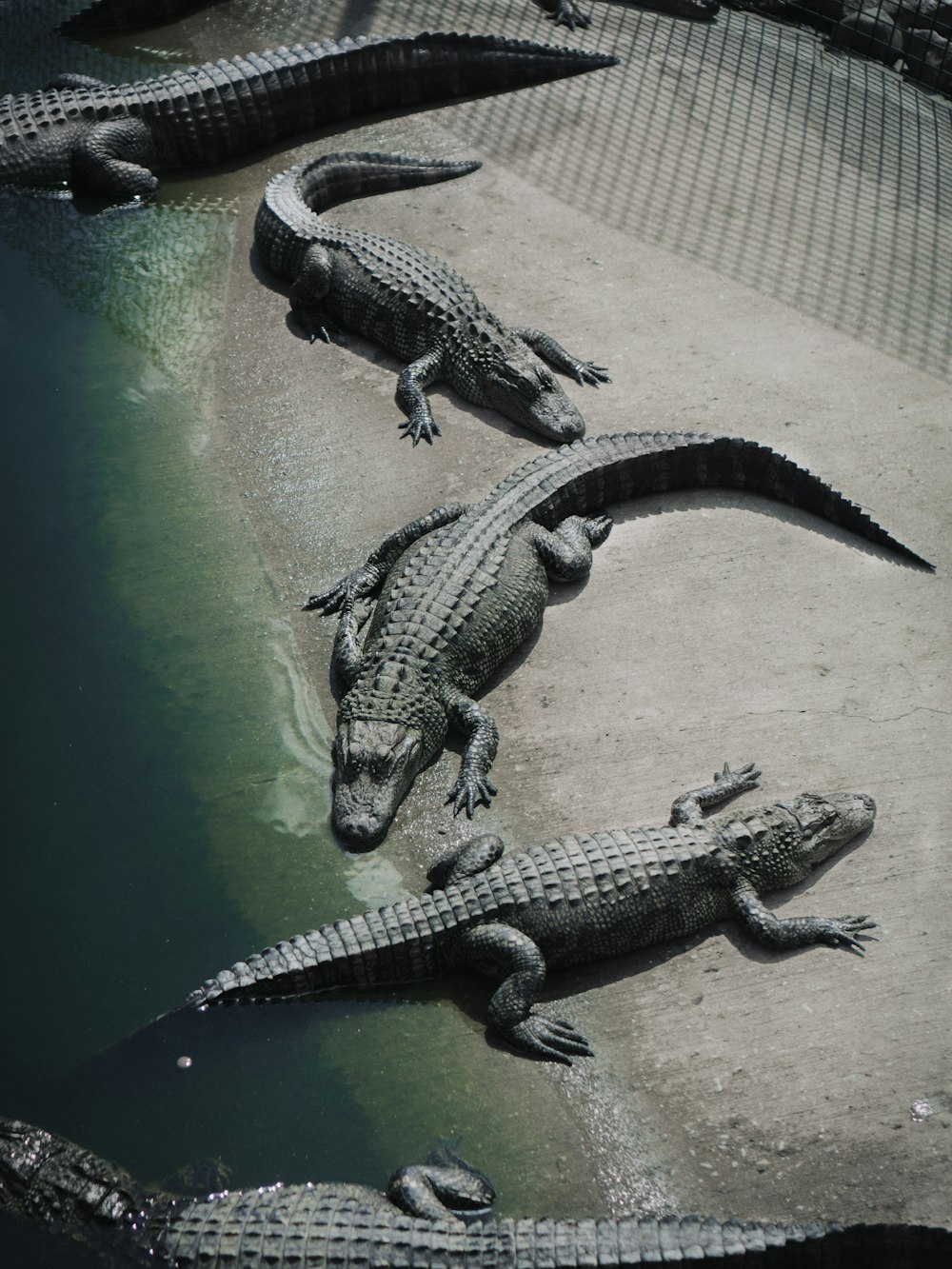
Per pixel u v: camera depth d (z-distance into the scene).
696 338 9.53
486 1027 5.68
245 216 10.93
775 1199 5.05
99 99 11.10
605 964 5.89
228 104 11.36
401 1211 4.90
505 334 8.99
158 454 8.64
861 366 9.34
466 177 11.25
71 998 5.73
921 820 6.46
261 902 6.14
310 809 6.56
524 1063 5.52
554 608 7.62
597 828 6.41
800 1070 5.46
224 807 6.57
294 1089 5.43
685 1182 5.11
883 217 10.84
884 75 12.75
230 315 9.84
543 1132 5.29
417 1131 5.30
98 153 10.88
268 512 8.24
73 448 8.66
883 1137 5.23
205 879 6.24
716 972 5.86
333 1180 5.12
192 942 5.96
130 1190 4.90
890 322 9.76
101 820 6.49
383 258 9.48
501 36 12.67
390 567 7.75
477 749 6.66
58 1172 4.91
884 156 11.59
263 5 13.57
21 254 10.42
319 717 7.04
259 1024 5.63
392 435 8.74
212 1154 5.20
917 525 8.11
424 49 11.94
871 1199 5.04
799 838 6.13
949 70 12.59
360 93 11.98
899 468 8.49
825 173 11.30
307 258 9.58
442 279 9.33
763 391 9.07
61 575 7.79
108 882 6.21
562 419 8.60
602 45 12.80
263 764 6.78
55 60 12.75
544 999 5.75
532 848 5.93
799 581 7.76
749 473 8.32
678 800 6.40
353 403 9.03
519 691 7.15
